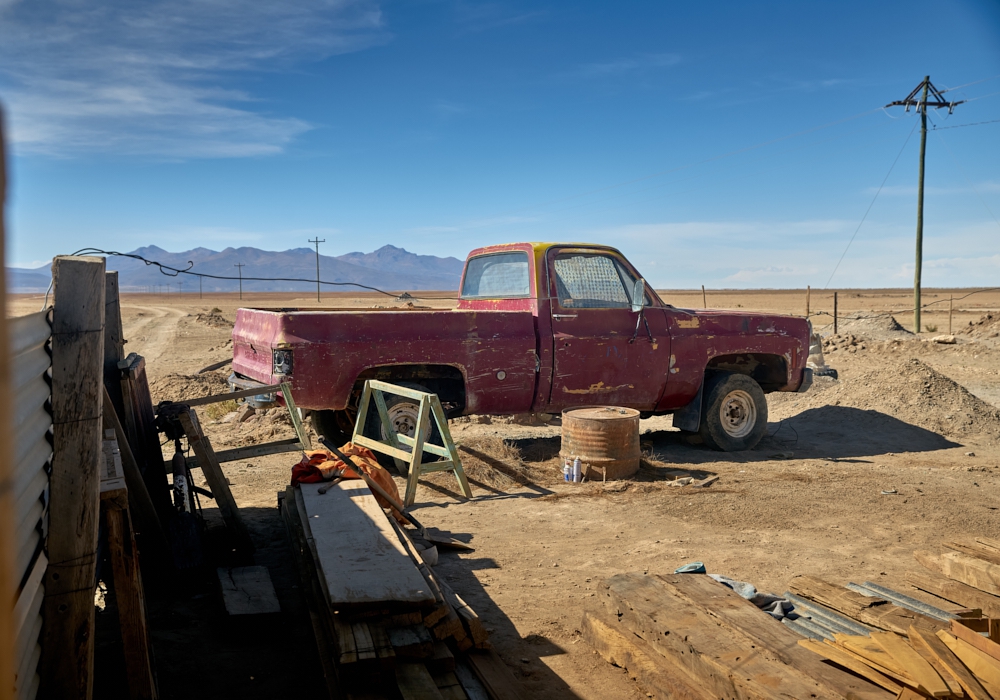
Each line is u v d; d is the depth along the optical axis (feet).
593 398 25.76
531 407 25.21
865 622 11.73
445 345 23.40
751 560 16.29
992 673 8.87
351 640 9.60
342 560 11.71
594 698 10.55
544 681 11.01
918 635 9.86
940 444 30.12
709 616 10.85
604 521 19.26
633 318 26.16
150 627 12.76
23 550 6.25
